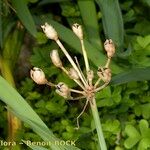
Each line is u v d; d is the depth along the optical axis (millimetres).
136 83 562
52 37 379
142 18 701
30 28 553
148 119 540
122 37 535
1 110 593
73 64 379
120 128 525
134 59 566
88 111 608
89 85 374
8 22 617
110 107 551
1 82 387
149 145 479
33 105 617
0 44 576
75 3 671
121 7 680
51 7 737
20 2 550
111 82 476
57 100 586
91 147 527
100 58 544
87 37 606
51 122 588
